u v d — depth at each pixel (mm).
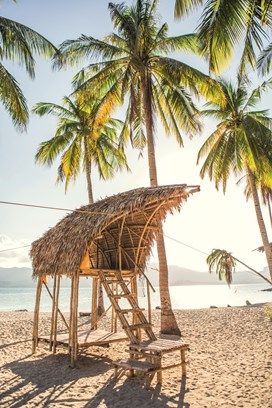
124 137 16594
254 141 16797
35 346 9836
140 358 8367
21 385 6926
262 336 11688
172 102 14766
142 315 8258
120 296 8406
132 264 10195
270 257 17578
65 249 8711
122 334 9984
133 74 14664
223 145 18984
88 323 16562
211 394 6086
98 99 16750
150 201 8094
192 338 12023
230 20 7535
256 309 21453
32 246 10438
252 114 19469
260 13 7602
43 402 5996
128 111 15812
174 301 62781
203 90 14289
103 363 8500
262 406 5418
